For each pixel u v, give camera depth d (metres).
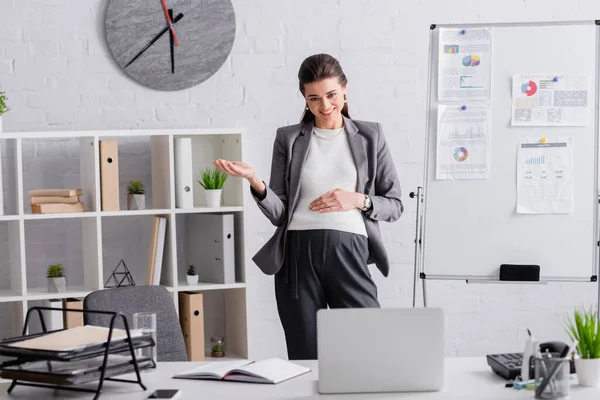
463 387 1.96
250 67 3.98
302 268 3.03
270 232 4.02
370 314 1.92
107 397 1.92
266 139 4.01
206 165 3.91
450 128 3.50
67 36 3.77
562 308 4.23
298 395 1.92
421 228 3.48
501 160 3.47
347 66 4.06
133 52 3.83
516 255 3.44
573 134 3.46
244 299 3.73
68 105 3.79
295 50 4.01
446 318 4.18
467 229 3.46
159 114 3.89
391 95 4.10
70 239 3.83
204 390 1.97
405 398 1.89
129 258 3.90
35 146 3.76
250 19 3.97
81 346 1.89
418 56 4.11
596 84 3.46
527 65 3.49
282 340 4.07
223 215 3.65
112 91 3.84
